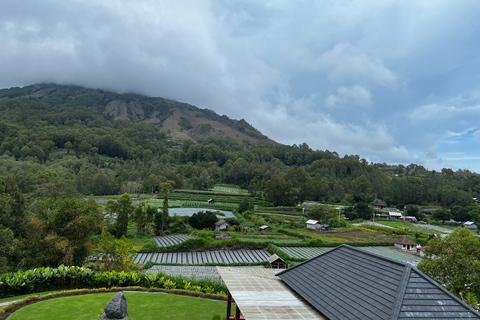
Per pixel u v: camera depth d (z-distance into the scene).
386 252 71.88
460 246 32.38
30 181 96.50
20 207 50.06
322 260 17.48
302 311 13.10
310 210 113.81
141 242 70.88
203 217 88.88
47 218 39.38
